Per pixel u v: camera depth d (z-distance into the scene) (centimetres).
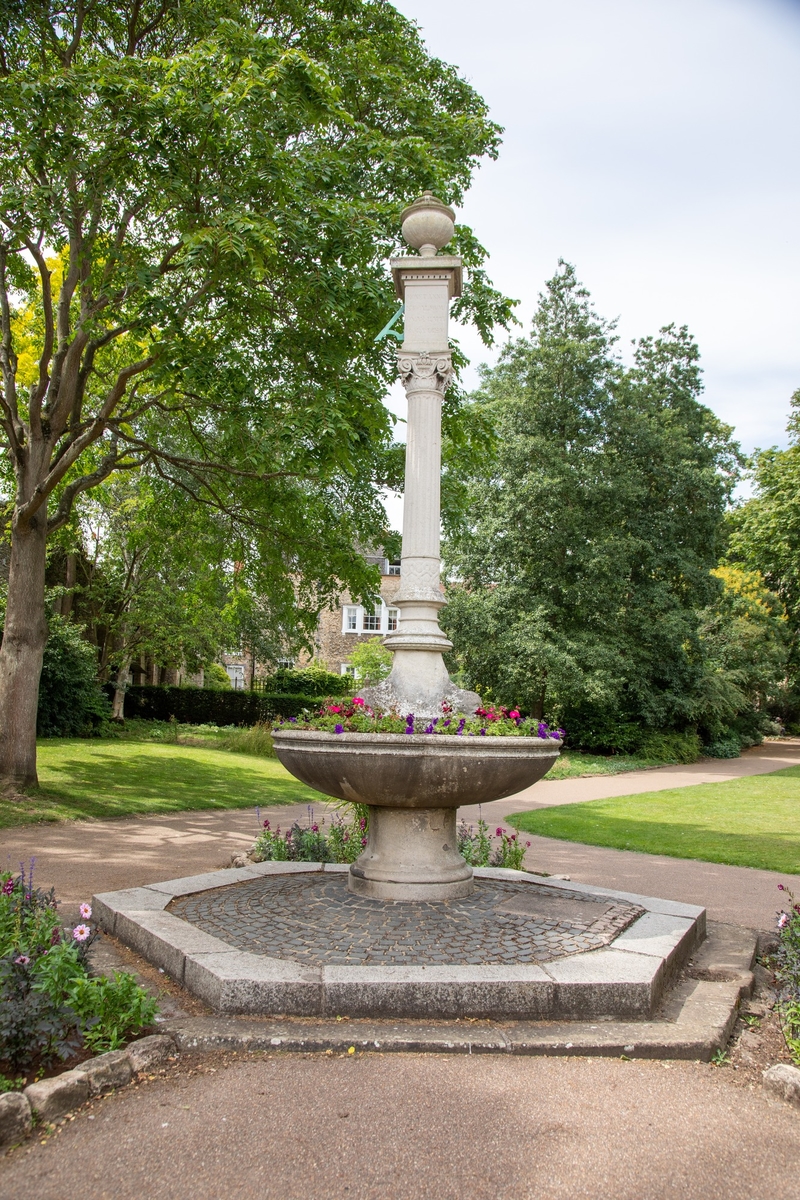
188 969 398
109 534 2141
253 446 1070
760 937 564
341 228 886
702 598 2800
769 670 3438
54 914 393
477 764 466
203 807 1209
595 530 2544
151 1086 305
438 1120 284
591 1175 254
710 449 2873
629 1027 364
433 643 556
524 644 2345
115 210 1002
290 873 624
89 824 1005
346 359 1012
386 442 1306
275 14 1029
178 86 756
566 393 2555
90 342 1159
